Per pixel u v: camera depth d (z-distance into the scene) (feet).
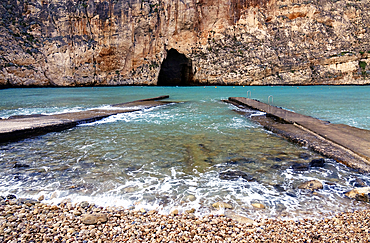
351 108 40.98
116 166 14.85
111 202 10.62
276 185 12.26
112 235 8.29
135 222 9.10
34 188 11.87
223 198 10.95
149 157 16.57
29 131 22.27
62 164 15.15
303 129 23.88
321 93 74.79
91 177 13.19
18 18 114.73
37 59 113.91
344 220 9.22
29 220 9.18
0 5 110.63
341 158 15.25
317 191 11.57
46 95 72.02
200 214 9.70
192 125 27.73
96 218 9.27
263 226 8.85
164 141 20.68
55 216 9.48
